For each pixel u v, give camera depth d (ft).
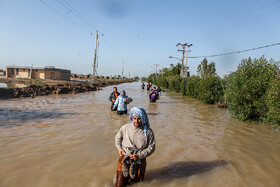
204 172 13.29
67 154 15.20
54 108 33.55
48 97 48.06
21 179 11.46
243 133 23.45
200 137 21.11
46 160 14.05
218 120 30.50
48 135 19.42
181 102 53.16
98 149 16.38
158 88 74.64
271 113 25.58
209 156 16.07
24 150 15.62
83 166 13.35
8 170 12.43
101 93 68.64
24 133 19.70
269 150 18.02
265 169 14.12
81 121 25.57
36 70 148.05
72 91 62.59
